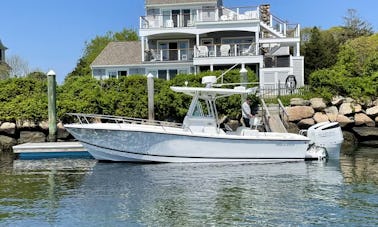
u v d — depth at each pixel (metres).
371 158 18.98
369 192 12.51
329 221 9.94
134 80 26.73
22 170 16.75
